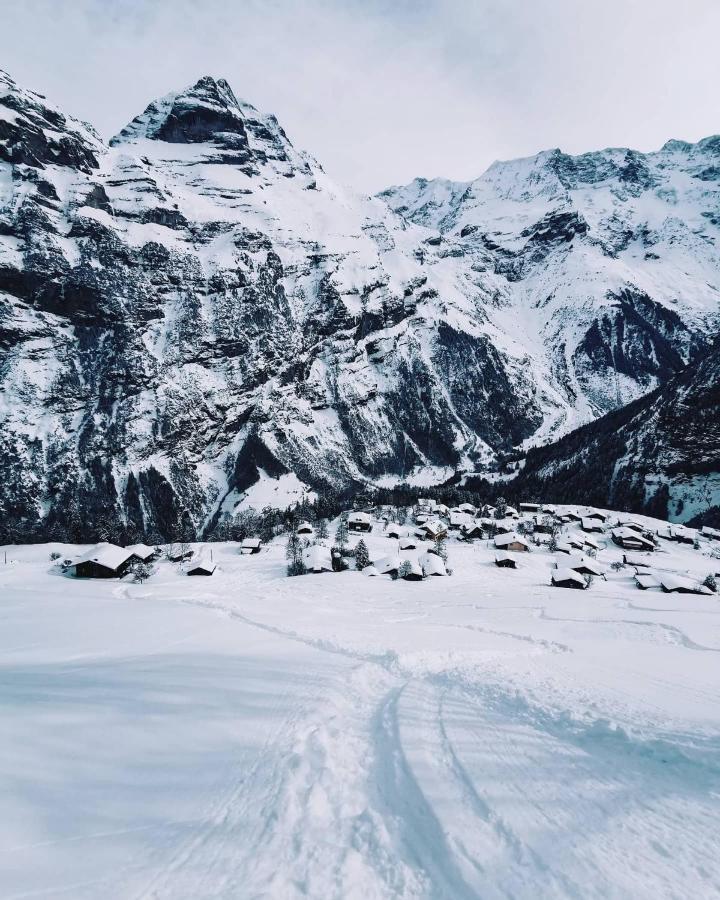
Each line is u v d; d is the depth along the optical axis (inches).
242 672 766.5
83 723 501.0
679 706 630.5
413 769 426.9
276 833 334.6
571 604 2300.7
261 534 5954.7
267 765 439.5
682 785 393.4
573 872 284.2
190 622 1536.7
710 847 306.5
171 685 664.4
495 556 4020.7
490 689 699.4
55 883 269.6
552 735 513.7
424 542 4699.8
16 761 402.9
